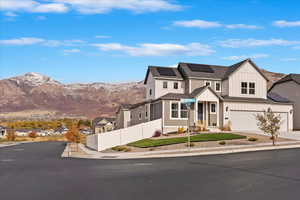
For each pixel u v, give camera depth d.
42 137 98.50
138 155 22.47
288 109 39.06
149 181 11.93
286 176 12.28
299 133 34.38
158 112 35.88
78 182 12.11
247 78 39.03
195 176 12.80
